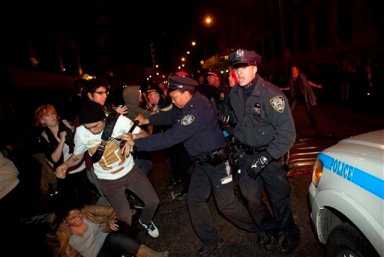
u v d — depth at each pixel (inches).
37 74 708.0
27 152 204.8
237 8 1549.0
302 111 462.3
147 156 171.9
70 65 1065.5
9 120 544.4
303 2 874.1
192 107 110.7
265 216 121.7
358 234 73.9
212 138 114.0
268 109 99.9
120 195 126.5
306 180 180.2
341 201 76.0
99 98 135.9
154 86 191.2
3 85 546.6
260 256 121.3
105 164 121.0
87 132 118.6
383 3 548.7
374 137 86.2
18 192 156.6
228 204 120.7
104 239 116.3
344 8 677.3
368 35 601.3
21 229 132.3
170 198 191.0
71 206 105.7
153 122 145.5
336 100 521.0
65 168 123.7
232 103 110.6
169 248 138.5
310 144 246.7
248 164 110.3
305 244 122.9
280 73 1055.6
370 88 422.9
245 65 99.2
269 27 1173.1
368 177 69.7
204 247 129.6
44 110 139.3
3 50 582.6
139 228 158.7
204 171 119.2
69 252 109.0
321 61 803.4
